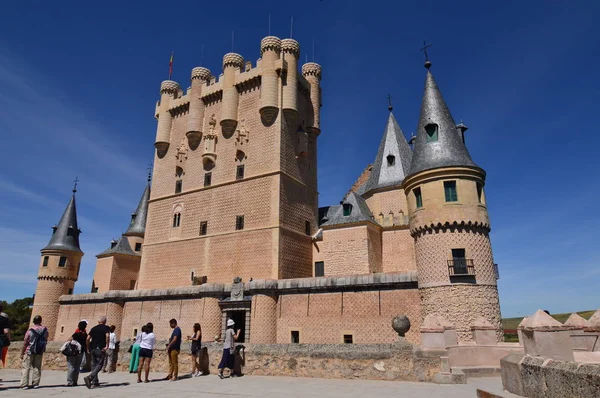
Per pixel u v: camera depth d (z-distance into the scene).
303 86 40.84
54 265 46.62
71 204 50.94
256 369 14.71
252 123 37.91
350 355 13.59
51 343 19.11
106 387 12.16
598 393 5.05
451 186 22.94
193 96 41.47
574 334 13.14
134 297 34.84
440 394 10.29
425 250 22.56
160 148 43.06
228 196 37.06
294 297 27.42
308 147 40.81
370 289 24.88
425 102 26.39
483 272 21.41
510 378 7.41
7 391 11.23
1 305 12.84
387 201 34.41
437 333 13.20
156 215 41.47
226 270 34.81
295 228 35.59
